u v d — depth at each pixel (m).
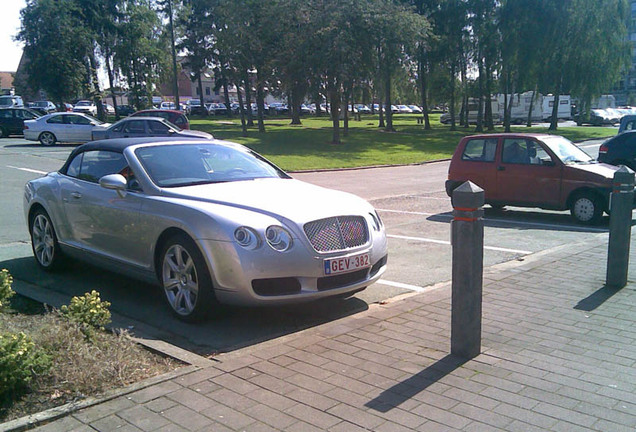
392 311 5.79
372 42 34.00
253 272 5.11
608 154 16.17
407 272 7.59
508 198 12.34
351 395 3.92
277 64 34.66
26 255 8.47
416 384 4.10
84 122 28.55
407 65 38.53
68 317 4.73
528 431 3.47
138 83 46.03
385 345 4.85
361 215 5.82
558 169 11.70
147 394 3.91
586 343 4.93
